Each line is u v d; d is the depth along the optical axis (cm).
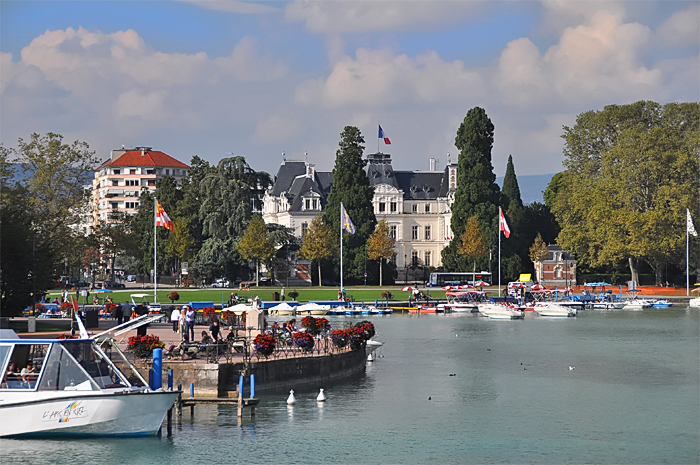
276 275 17012
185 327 5416
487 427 4131
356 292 14388
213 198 16212
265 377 4616
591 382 5466
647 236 13275
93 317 6744
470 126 16812
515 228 18275
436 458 3584
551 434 4028
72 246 10644
